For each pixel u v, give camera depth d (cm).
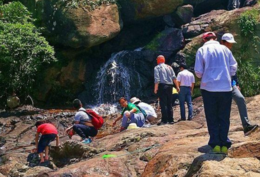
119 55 1644
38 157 827
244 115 645
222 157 483
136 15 1675
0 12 1553
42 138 809
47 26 1625
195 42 1549
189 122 944
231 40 571
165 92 997
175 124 937
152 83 1619
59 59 1622
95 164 628
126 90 1591
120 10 1661
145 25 1781
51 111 1448
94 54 1670
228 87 490
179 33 1616
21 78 1562
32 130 1183
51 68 1614
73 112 1370
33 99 1603
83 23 1544
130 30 1758
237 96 645
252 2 1772
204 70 495
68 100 1617
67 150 804
